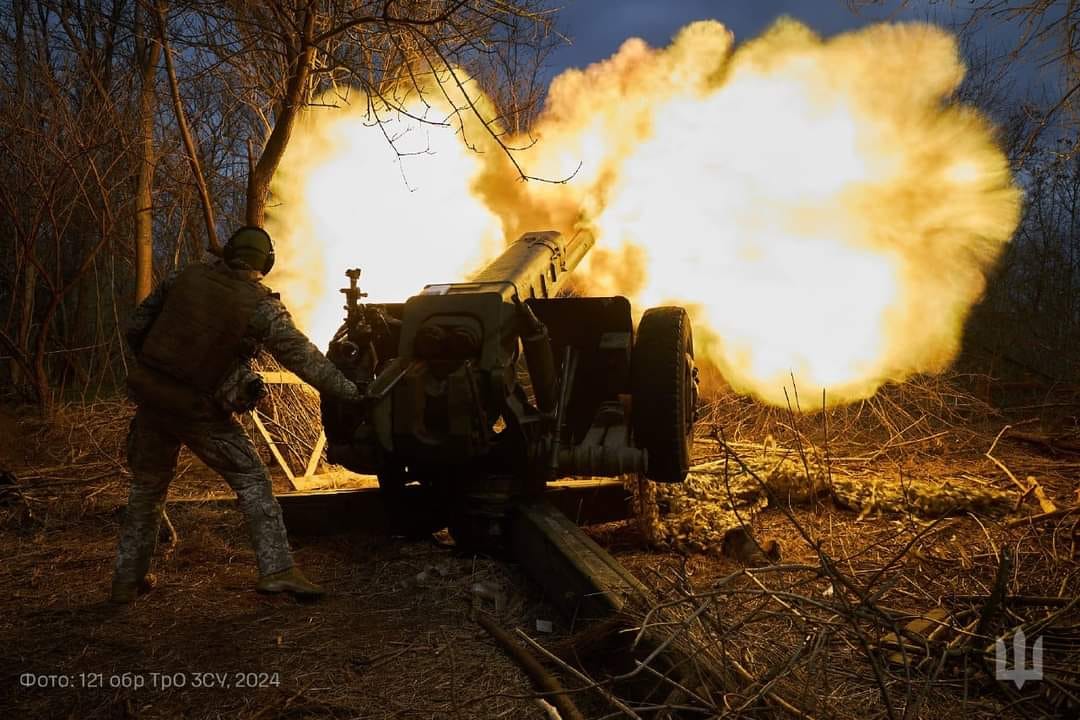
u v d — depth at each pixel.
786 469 5.29
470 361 3.93
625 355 4.34
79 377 9.30
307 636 3.47
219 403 3.68
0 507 5.20
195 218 8.83
